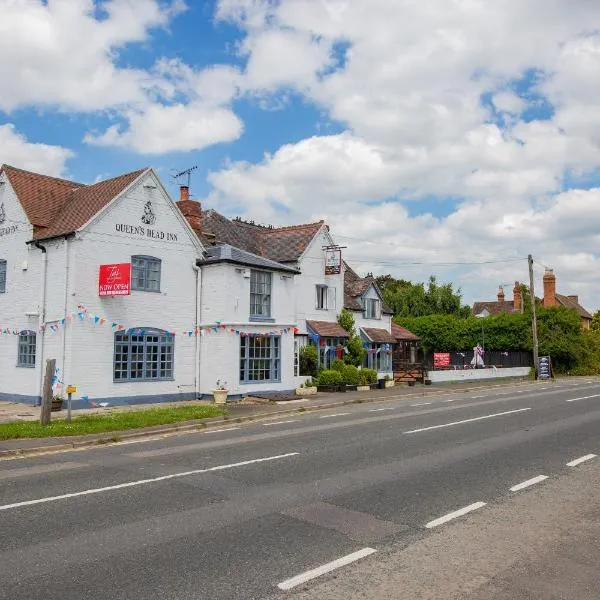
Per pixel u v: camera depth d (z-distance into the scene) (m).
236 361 25.09
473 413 19.61
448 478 9.91
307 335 31.55
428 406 22.42
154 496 8.72
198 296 25.64
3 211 25.20
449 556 6.31
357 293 37.09
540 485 9.47
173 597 5.28
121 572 5.82
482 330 50.50
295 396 26.16
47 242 22.78
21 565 6.00
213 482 9.61
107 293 21.75
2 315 24.88
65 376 21.34
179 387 24.72
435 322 51.91
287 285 27.81
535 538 6.93
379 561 6.15
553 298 64.81
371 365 36.91
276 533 7.01
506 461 11.37
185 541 6.72
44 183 25.55
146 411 19.36
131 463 11.37
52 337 22.19
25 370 23.39
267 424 17.78
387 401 25.48
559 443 13.45
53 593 5.35
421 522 7.48
